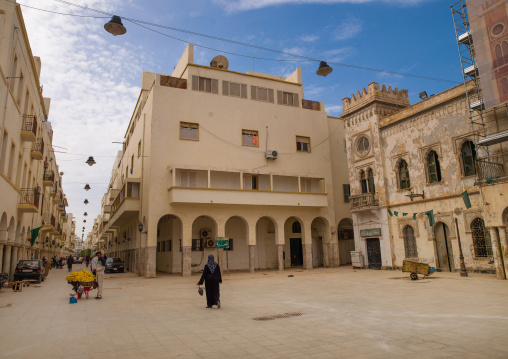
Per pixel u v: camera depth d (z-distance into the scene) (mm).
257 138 30047
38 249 34688
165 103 27062
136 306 11680
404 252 23266
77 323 8836
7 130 17578
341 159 34500
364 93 27094
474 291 12859
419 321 8195
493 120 17812
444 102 20984
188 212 26109
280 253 28750
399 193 23906
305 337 7008
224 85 29641
